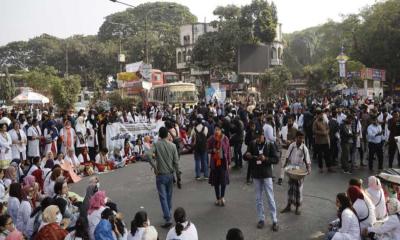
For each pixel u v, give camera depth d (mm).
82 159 14977
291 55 80062
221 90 35688
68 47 92062
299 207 9422
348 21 55312
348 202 6625
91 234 6957
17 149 13070
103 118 16359
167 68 80625
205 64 55625
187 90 35781
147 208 10195
